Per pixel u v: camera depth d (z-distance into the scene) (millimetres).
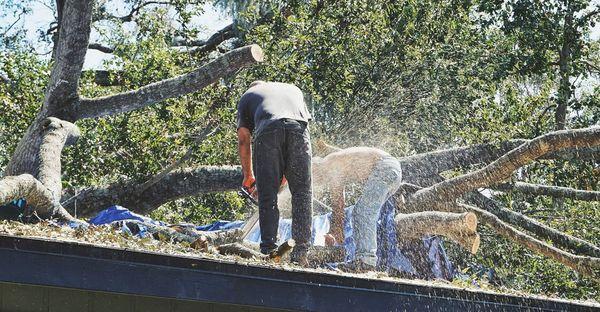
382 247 14141
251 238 15844
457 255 25625
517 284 25500
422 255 14656
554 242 21500
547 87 30703
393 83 26703
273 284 7598
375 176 12305
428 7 27359
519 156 18141
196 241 10250
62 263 6973
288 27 26172
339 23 26578
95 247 7051
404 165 20797
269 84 11453
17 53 25109
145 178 22984
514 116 27734
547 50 31625
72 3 18984
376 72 26656
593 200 22906
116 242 8609
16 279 6852
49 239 7000
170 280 7254
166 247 9062
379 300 8016
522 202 27359
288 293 7645
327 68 26016
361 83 26562
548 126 29766
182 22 33031
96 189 22594
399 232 14617
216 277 7398
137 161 23188
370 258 11922
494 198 26453
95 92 25266
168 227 13969
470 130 26641
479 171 18078
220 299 7387
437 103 27172
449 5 27578
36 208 13656
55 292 7539
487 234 25719
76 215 22266
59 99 18859
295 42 25547
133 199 22609
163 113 24125
